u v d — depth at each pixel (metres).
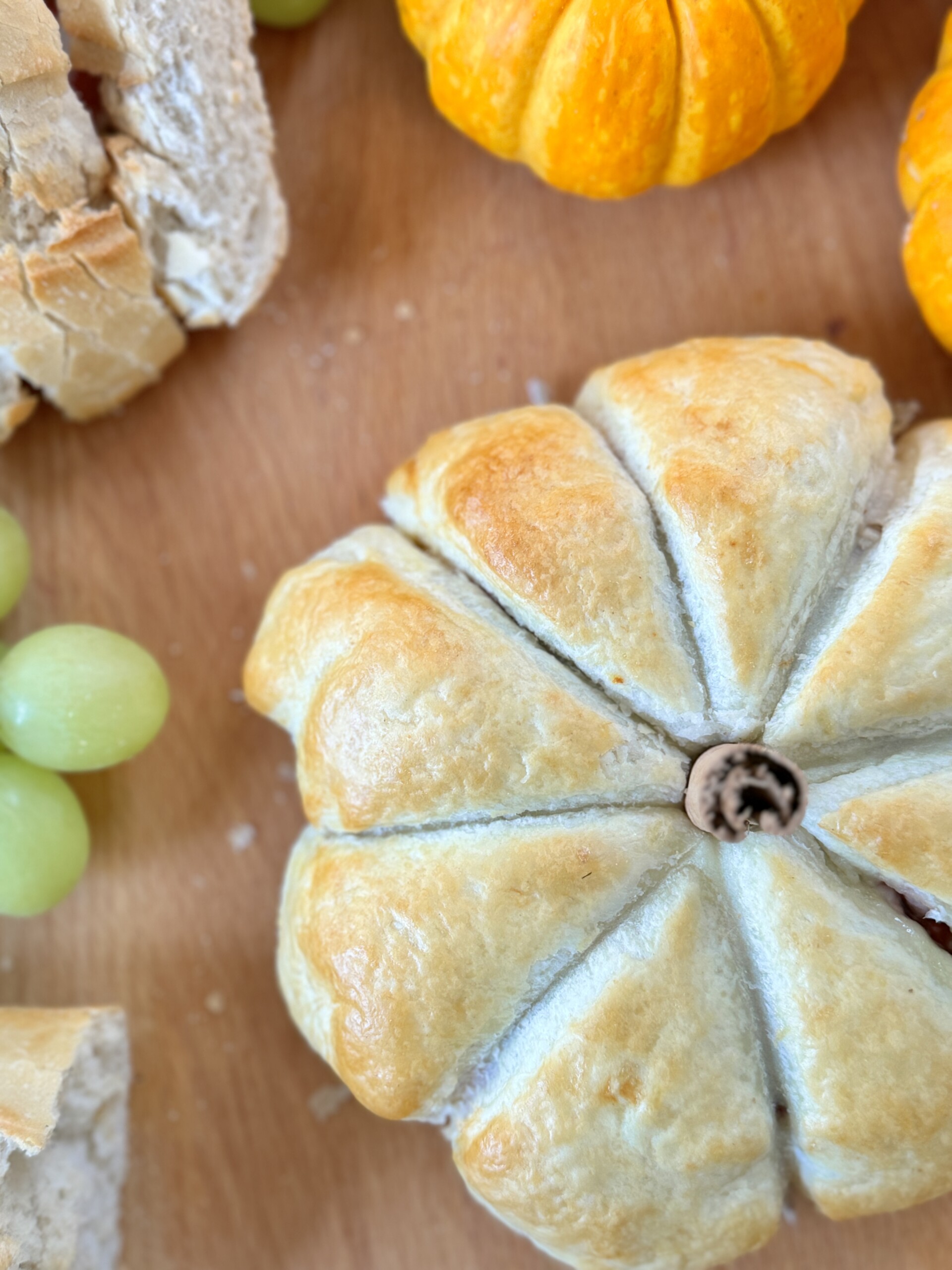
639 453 0.27
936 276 0.28
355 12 0.30
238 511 0.30
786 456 0.26
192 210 0.28
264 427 0.30
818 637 0.26
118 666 0.28
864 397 0.27
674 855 0.25
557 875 0.25
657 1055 0.25
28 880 0.28
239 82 0.28
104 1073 0.29
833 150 0.30
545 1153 0.25
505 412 0.28
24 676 0.28
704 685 0.26
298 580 0.28
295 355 0.30
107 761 0.28
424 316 0.30
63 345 0.28
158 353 0.29
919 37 0.30
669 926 0.25
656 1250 0.26
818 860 0.25
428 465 0.28
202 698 0.30
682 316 0.30
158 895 0.30
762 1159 0.26
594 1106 0.25
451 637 0.26
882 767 0.26
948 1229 0.28
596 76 0.27
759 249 0.30
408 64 0.30
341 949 0.26
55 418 0.30
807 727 0.25
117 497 0.30
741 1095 0.25
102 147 0.27
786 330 0.30
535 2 0.27
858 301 0.30
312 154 0.30
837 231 0.30
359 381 0.30
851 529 0.26
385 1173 0.29
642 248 0.30
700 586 0.26
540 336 0.30
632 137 0.28
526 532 0.26
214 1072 0.29
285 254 0.30
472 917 0.25
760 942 0.25
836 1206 0.26
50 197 0.26
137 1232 0.29
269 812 0.30
